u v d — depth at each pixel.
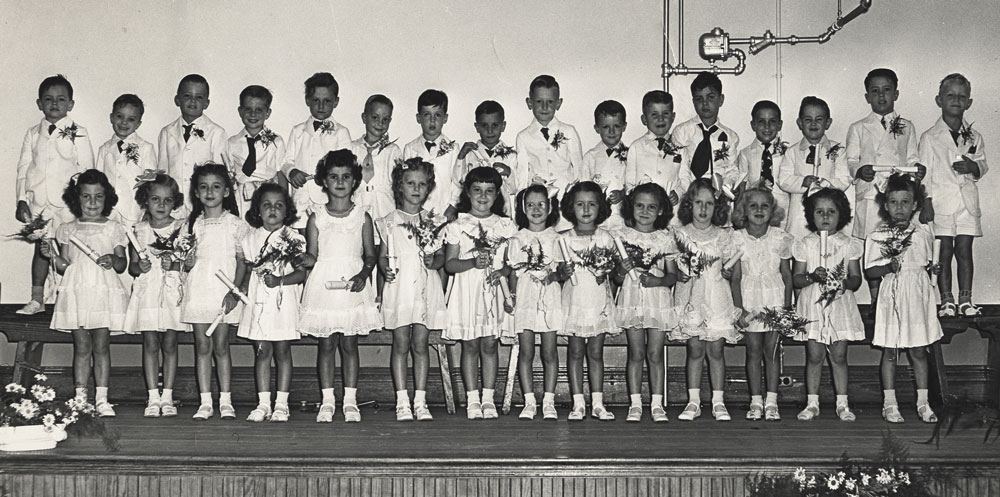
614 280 6.84
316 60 8.20
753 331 6.73
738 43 8.15
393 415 6.88
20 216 7.68
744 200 6.93
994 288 8.13
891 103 7.80
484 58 8.20
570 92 8.21
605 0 8.18
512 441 5.68
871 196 7.72
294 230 6.66
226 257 6.71
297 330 6.53
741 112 8.20
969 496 5.15
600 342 6.62
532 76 8.20
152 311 6.73
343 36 8.19
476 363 6.70
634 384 6.65
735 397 7.61
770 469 5.16
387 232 6.54
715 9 8.17
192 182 6.78
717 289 6.66
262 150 7.66
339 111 8.20
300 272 6.51
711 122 7.76
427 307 6.61
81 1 8.13
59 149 7.79
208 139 7.70
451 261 6.56
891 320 6.63
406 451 5.30
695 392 6.73
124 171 7.71
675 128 7.85
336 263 6.50
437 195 7.59
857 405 7.60
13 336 7.09
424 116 7.59
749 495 5.13
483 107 7.55
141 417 6.71
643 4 8.18
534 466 5.14
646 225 6.76
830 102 8.18
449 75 8.21
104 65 8.14
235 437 5.80
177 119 7.89
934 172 7.75
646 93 8.07
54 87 7.74
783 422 6.55
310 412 7.09
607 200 6.80
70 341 7.12
